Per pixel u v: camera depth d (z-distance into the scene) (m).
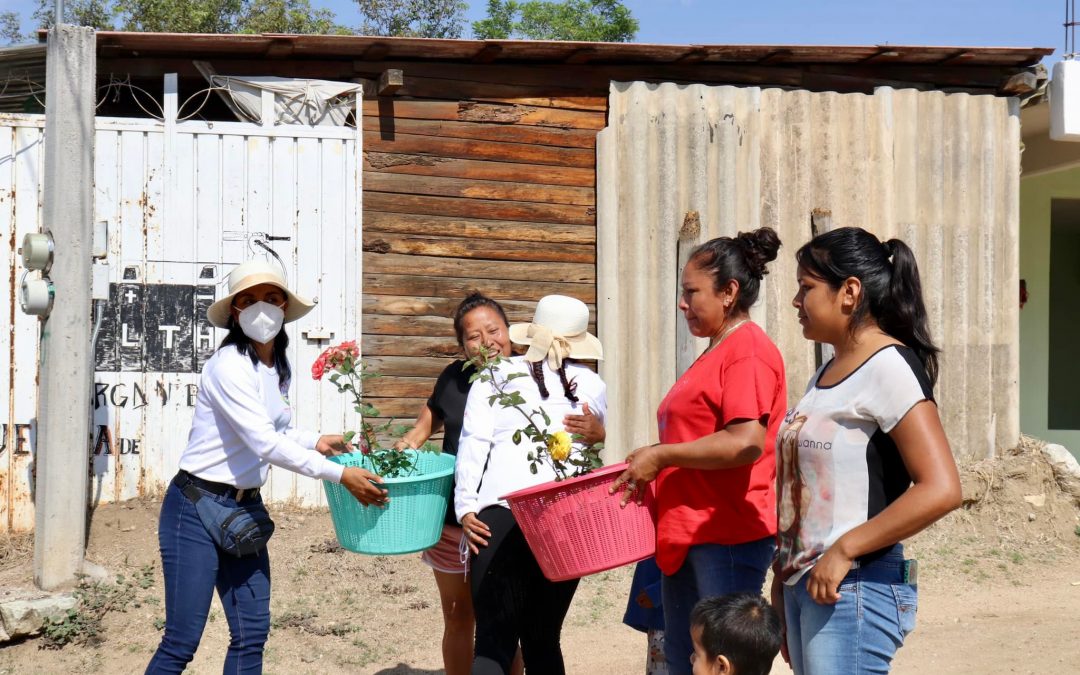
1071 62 8.50
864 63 8.38
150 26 20.47
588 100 7.96
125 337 6.99
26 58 7.37
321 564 6.52
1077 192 11.48
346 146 7.39
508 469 3.89
